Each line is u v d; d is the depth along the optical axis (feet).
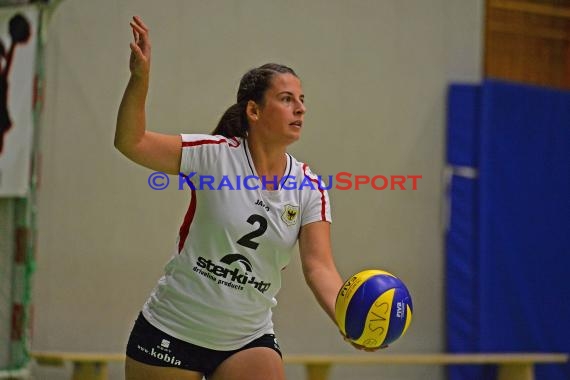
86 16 65.87
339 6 75.10
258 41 71.82
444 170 77.71
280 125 29.27
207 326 29.71
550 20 87.30
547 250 79.20
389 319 26.68
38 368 63.93
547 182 79.66
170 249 68.44
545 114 79.92
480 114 77.82
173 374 30.04
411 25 77.71
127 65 67.15
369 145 75.61
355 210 74.74
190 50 69.31
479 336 76.18
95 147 66.08
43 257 63.98
